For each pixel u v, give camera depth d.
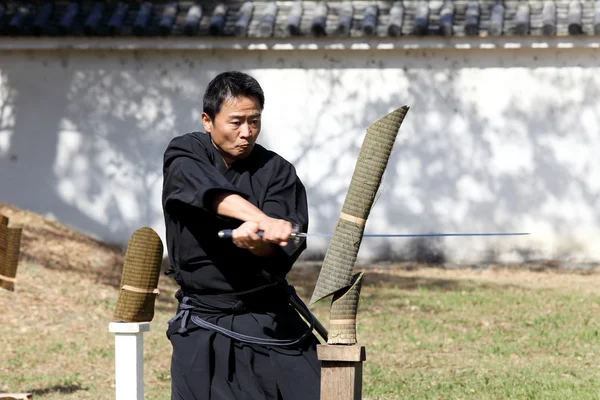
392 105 40.34
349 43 39.34
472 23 38.47
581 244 39.84
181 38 39.47
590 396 19.05
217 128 8.90
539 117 39.97
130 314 10.41
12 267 14.57
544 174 39.97
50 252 35.25
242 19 39.44
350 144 40.38
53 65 40.56
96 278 33.31
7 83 40.62
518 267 39.78
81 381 20.80
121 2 40.88
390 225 40.38
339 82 40.41
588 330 27.16
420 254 40.28
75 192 40.62
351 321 8.04
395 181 40.34
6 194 40.75
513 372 21.81
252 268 8.94
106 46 39.62
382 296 33.34
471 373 21.69
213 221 8.81
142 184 40.59
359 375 8.02
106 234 40.56
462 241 40.16
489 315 29.77
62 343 24.44
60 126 40.69
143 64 40.56
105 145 40.69
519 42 38.94
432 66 40.22
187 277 9.09
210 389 8.81
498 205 40.16
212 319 9.03
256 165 9.23
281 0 40.97
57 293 29.83
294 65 40.41
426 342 25.67
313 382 8.88
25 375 21.12
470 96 40.12
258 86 8.90
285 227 7.87
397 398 19.20
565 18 39.00
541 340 25.80
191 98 40.53
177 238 9.04
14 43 39.62
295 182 9.34
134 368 10.42
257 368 8.91
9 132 40.72
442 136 40.25
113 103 40.66
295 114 40.50
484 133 40.12
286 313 9.23
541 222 40.00
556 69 39.81
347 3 40.53
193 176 8.46
